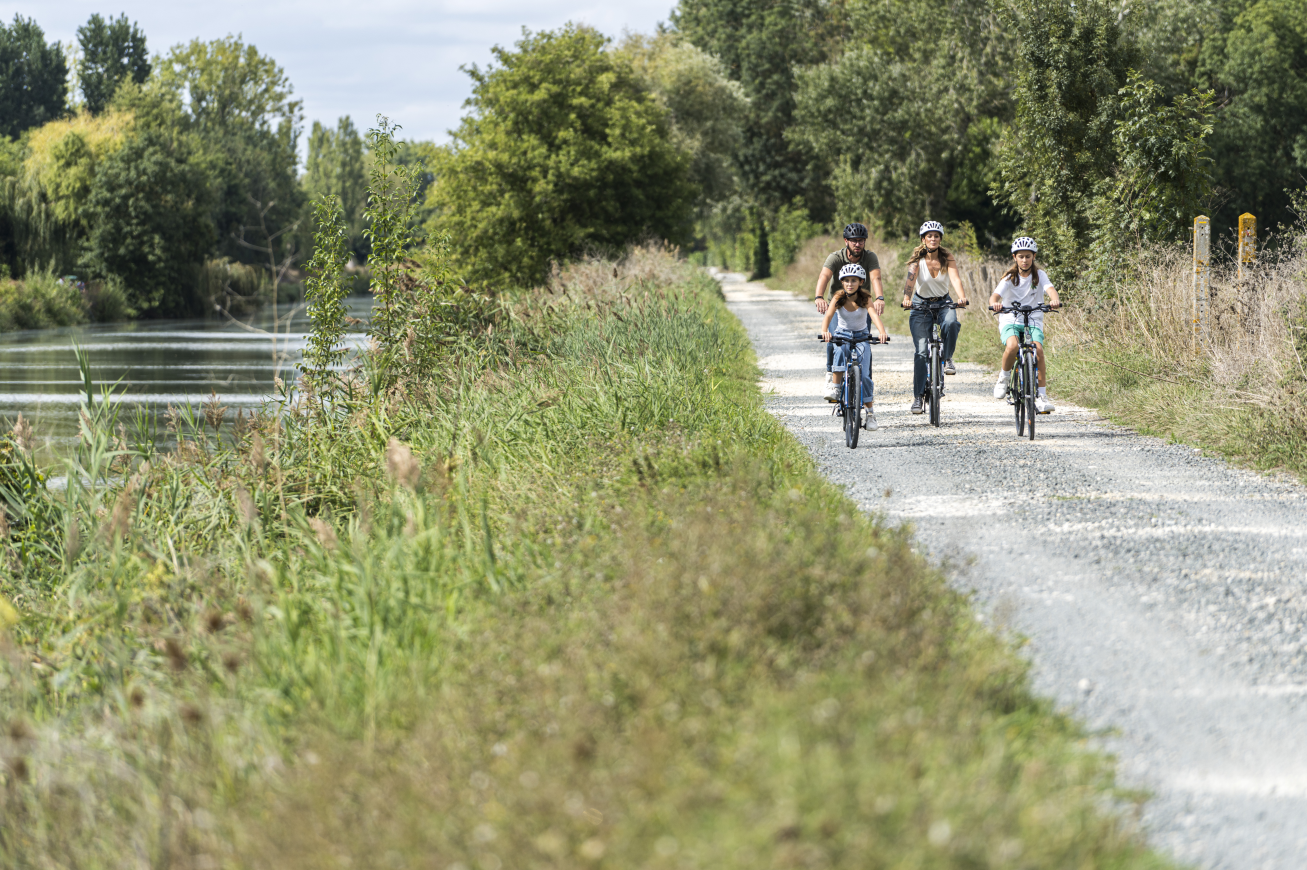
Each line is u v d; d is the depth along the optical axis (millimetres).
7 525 15508
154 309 118188
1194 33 67562
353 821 6129
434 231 29109
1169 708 8078
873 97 73750
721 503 11117
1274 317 20156
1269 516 13562
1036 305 20031
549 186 70188
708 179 105188
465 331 24969
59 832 7285
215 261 126875
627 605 8375
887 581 8625
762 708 6500
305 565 12336
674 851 5059
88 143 120562
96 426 16906
